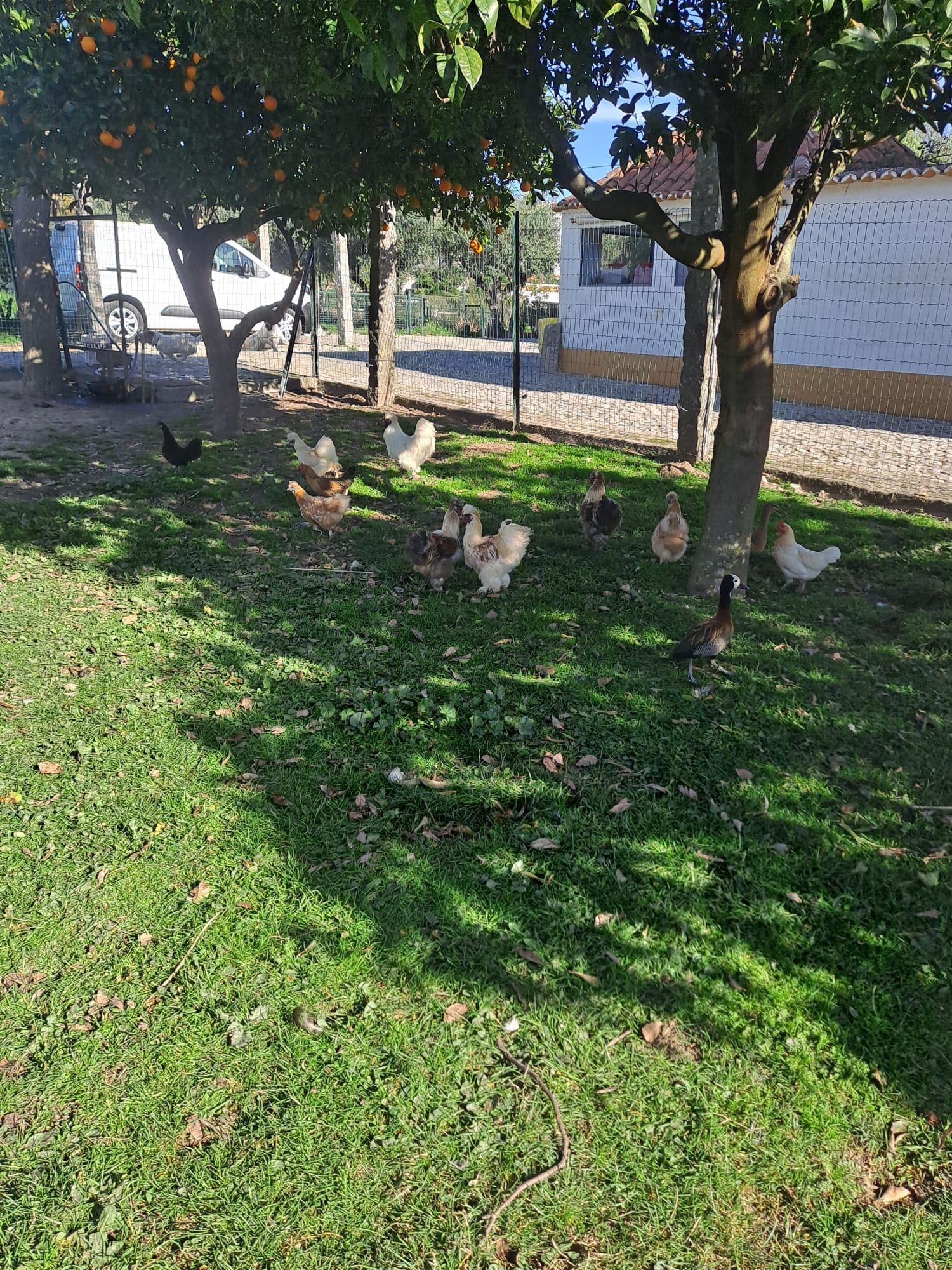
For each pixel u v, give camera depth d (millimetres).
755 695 5000
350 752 4449
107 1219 2363
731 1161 2561
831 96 3963
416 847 3783
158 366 18656
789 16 3793
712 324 9523
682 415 9945
